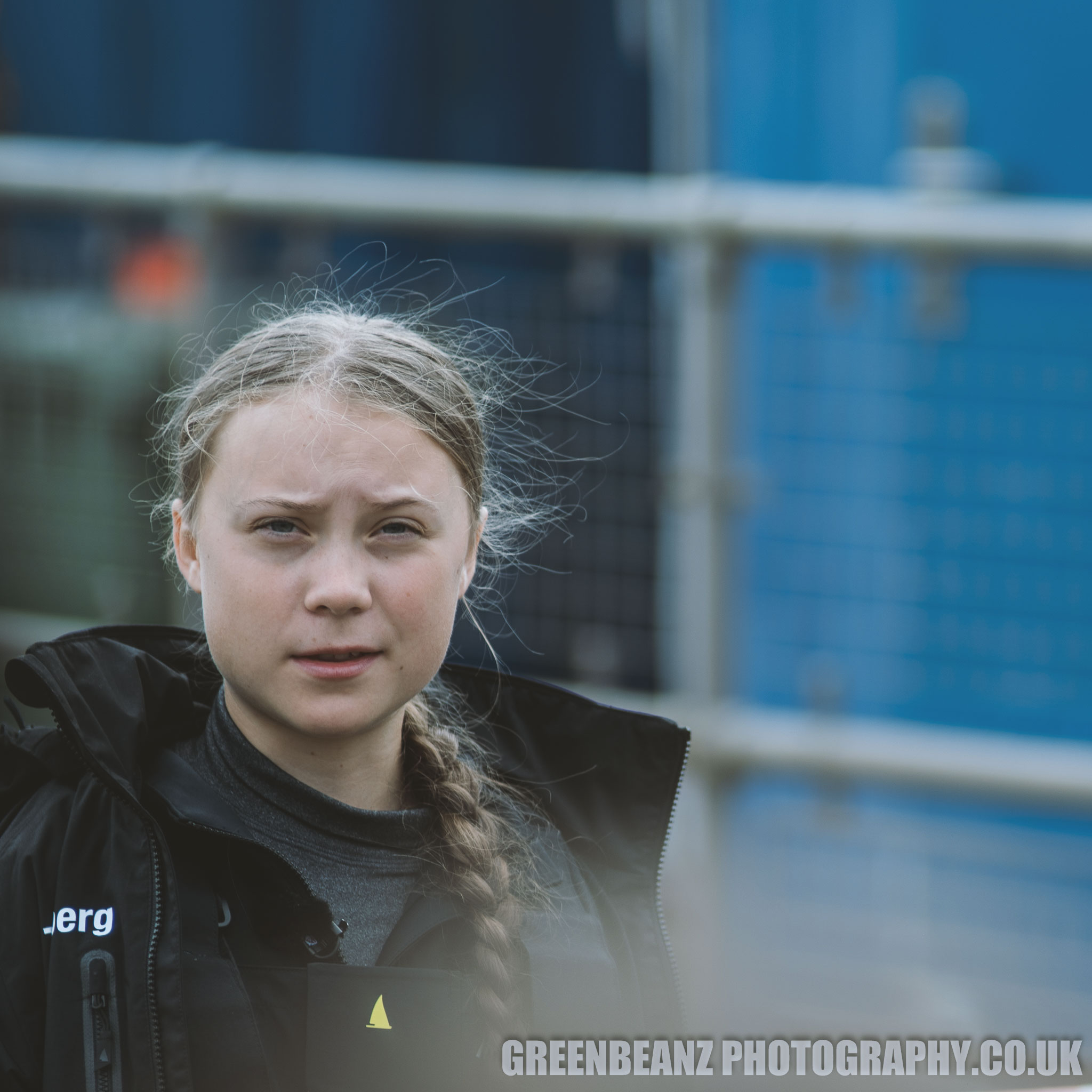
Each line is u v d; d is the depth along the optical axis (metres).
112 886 5.30
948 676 12.24
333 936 5.38
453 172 14.46
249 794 5.55
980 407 12.07
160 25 16.12
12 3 16.08
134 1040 5.09
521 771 6.59
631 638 12.46
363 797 5.66
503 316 12.64
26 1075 5.22
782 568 12.41
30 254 13.70
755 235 12.02
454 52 15.73
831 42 13.59
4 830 5.60
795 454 12.33
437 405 5.46
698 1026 11.80
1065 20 13.08
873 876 12.11
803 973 12.08
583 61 15.41
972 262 11.76
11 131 16.20
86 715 5.36
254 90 16.12
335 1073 5.25
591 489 12.44
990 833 11.98
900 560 12.26
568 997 5.93
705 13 13.91
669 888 12.19
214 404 5.45
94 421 13.48
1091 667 11.98
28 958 5.29
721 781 12.28
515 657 12.66
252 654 5.27
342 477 5.22
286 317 7.28
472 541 5.81
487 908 5.68
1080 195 13.20
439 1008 5.36
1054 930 11.85
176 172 13.17
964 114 13.32
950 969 11.93
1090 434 11.88
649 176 15.27
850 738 12.13
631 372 12.39
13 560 13.82
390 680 5.33
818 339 12.20
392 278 13.19
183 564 5.71
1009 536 12.09
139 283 13.48
